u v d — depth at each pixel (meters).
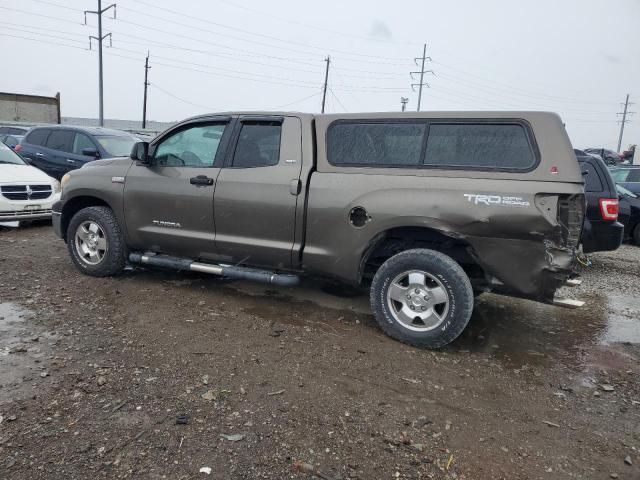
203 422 2.89
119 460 2.52
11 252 6.72
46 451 2.55
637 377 3.94
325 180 4.46
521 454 2.81
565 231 3.75
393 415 3.12
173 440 2.71
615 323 5.34
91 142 10.73
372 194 4.23
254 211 4.72
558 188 3.69
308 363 3.77
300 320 4.69
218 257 5.06
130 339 3.99
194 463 2.54
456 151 4.08
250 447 2.70
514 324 5.10
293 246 4.61
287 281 4.67
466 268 4.39
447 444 2.86
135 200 5.33
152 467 2.49
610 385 3.76
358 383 3.51
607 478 2.64
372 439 2.85
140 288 5.38
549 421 3.19
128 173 5.41
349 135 4.48
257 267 4.94
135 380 3.33
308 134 4.60
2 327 4.07
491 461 2.73
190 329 4.29
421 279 4.13
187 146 5.19
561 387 3.69
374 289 4.32
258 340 4.15
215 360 3.71
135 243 5.47
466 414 3.21
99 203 5.80
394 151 4.29
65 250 7.02
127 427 2.80
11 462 2.45
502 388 3.61
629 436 3.06
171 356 3.73
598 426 3.17
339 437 2.84
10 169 8.56
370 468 2.60
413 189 4.09
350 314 4.93
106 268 5.58
